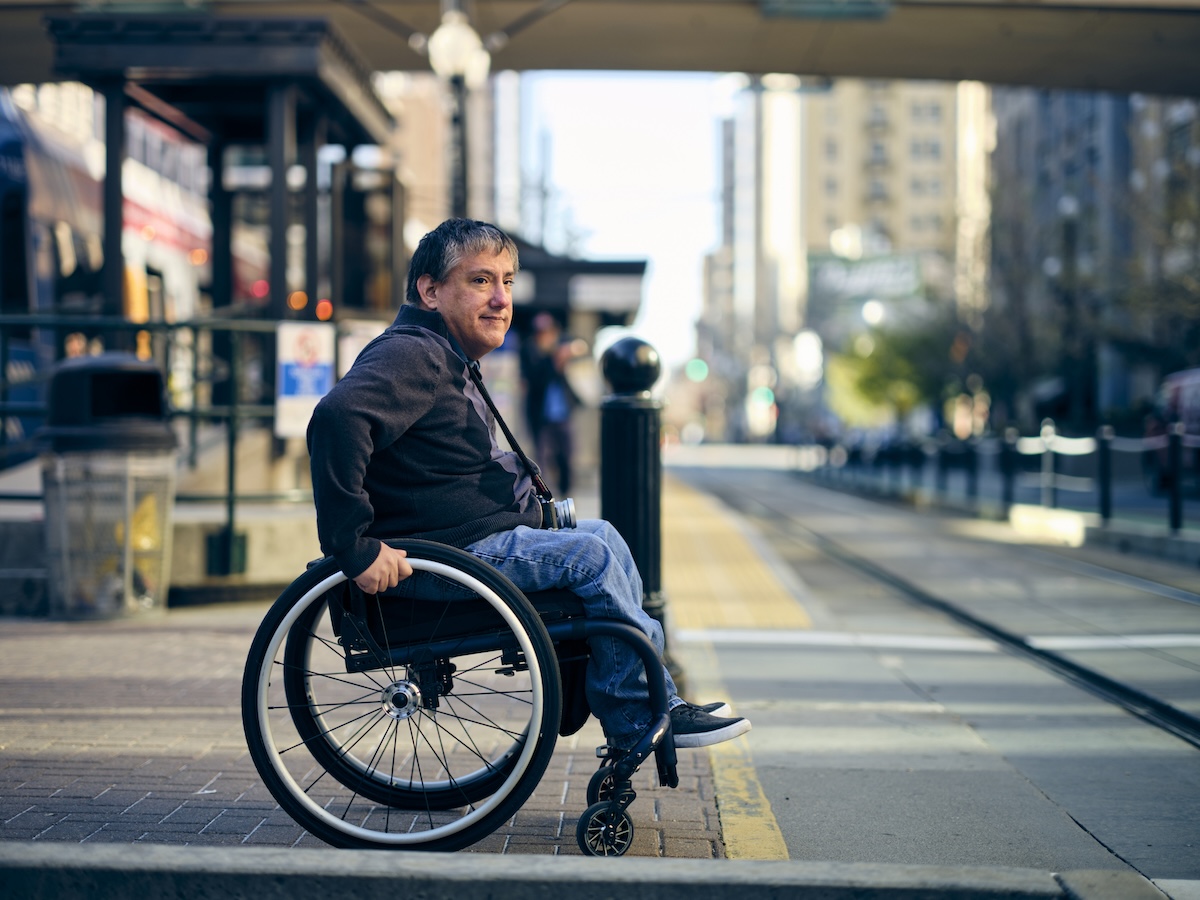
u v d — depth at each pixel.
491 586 2.89
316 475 2.82
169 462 6.95
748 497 22.62
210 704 4.67
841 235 89.94
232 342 7.46
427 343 3.01
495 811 2.92
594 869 2.33
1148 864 3.16
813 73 21.56
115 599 6.76
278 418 7.62
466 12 16.28
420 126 54.03
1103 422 31.12
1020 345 36.12
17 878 2.33
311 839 3.14
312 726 3.19
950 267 40.28
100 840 3.10
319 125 11.38
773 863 2.37
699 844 3.21
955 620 7.62
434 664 3.04
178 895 2.33
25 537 6.99
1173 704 4.88
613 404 4.70
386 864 2.34
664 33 19.66
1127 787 3.89
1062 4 18.02
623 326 24.89
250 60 10.30
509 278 3.20
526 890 2.32
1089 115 40.53
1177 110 32.00
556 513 3.27
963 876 2.31
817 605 7.93
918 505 21.02
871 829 3.41
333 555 2.82
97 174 13.95
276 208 10.48
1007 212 37.09
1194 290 24.38
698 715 3.07
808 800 3.69
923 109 101.44
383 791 3.23
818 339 70.94
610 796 3.04
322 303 11.08
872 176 101.50
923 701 5.18
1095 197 37.53
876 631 7.12
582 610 3.06
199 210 16.16
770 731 4.60
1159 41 19.38
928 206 101.44
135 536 6.82
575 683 3.14
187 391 9.59
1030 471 25.39
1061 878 2.31
